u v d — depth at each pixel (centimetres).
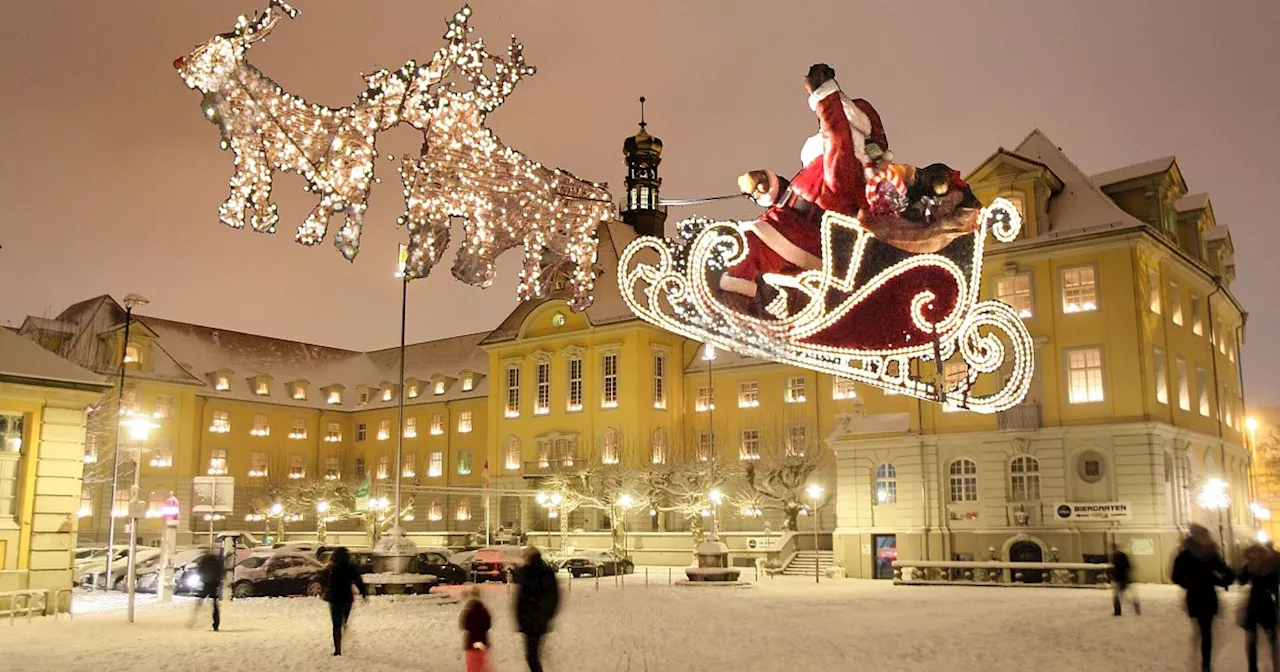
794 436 6397
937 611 2786
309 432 9238
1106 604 2947
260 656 1889
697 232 1758
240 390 8825
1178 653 1864
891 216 1838
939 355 1847
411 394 9169
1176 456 4381
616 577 4400
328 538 7181
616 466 6619
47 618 2612
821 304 1786
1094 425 4266
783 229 1784
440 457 8738
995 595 3441
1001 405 1888
